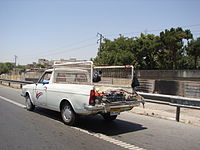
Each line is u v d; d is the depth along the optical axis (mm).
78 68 7637
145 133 6219
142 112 9648
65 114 6766
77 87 6344
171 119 8430
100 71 8000
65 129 6250
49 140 5234
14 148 4668
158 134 6180
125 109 6480
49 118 7598
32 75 23312
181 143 5434
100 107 5785
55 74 7672
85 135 5742
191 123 7848
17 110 8969
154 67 30250
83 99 6000
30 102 8797
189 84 16891
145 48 28484
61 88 6891
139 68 29188
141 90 20328
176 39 28062
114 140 5426
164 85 18641
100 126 6812
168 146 5164
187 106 7824
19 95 14453
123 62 28062
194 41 32656
